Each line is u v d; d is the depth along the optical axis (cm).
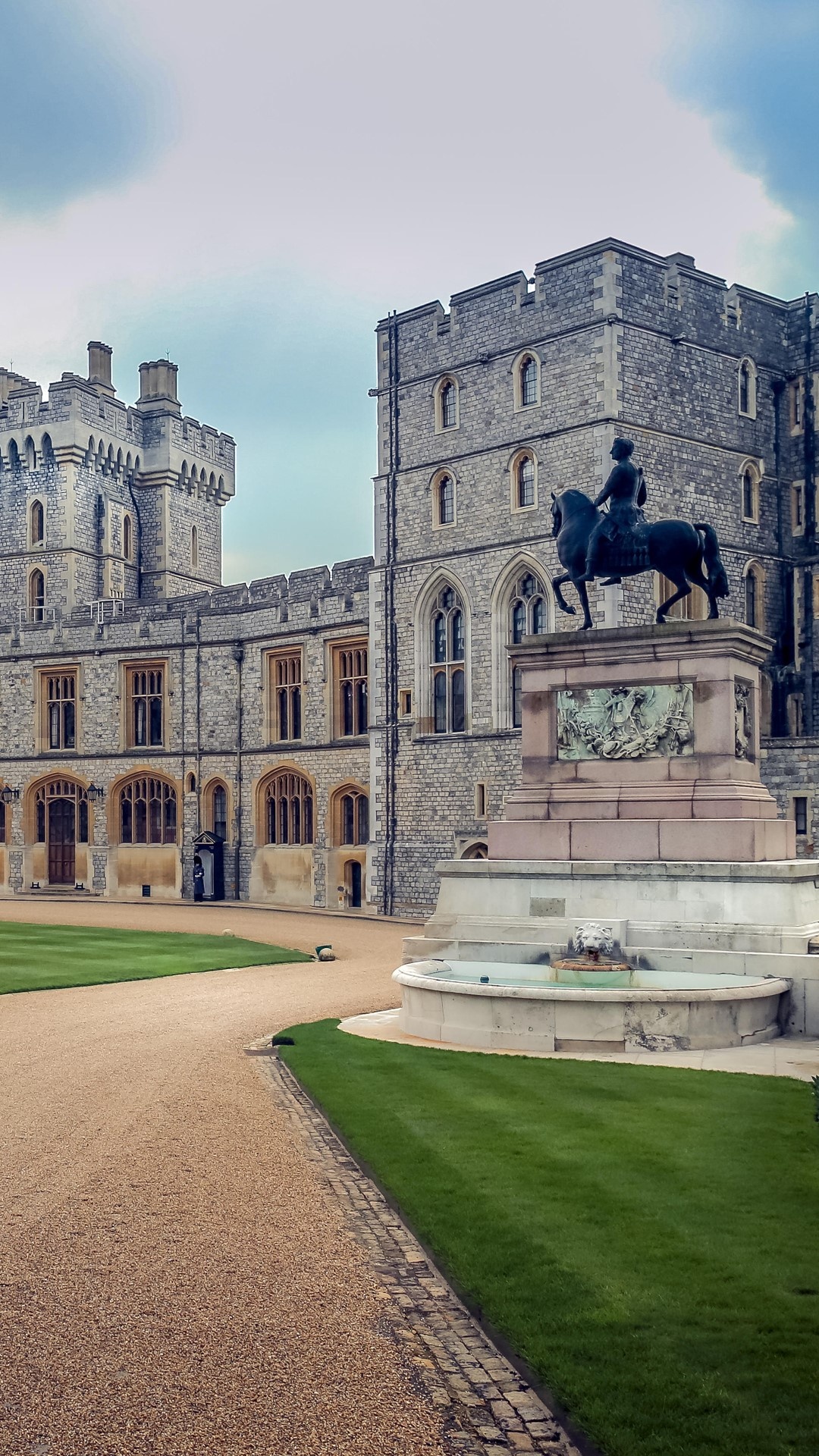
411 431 4253
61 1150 1102
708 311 3972
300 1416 628
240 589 5300
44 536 6912
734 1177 973
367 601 4631
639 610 3659
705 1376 652
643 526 2036
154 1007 1992
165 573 7269
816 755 3475
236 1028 1781
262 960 2773
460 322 4088
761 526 4100
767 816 1938
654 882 1842
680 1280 771
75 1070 1452
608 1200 921
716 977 1670
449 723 4116
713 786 1912
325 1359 689
